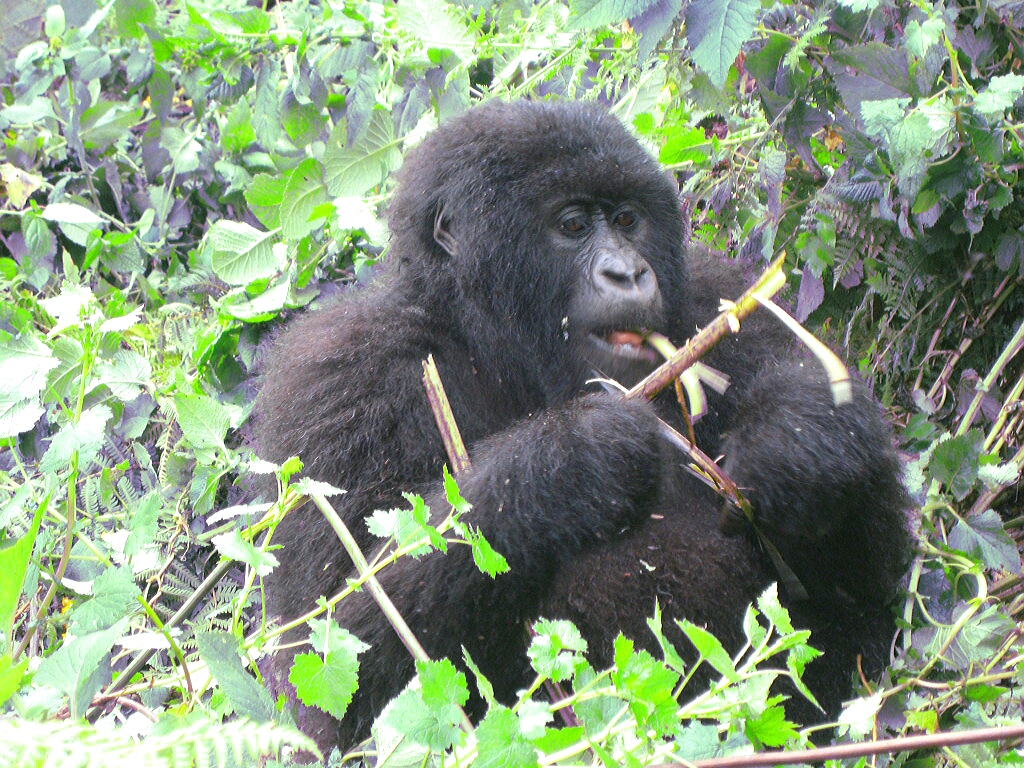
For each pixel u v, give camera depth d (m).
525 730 3.93
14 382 6.07
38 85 12.42
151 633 5.54
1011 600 7.43
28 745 2.95
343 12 9.84
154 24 10.37
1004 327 8.30
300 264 10.20
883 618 7.05
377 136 9.87
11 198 11.97
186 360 10.15
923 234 8.02
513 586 6.08
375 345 7.40
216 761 4.21
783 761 4.09
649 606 6.93
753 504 6.33
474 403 7.71
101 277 12.10
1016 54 8.12
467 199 7.64
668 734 4.45
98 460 8.51
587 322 7.49
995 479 7.00
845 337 8.43
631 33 9.72
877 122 7.40
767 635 4.56
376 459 7.00
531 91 10.61
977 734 4.20
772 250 8.53
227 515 5.25
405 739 4.28
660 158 9.32
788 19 8.39
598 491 5.99
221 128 11.91
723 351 7.74
